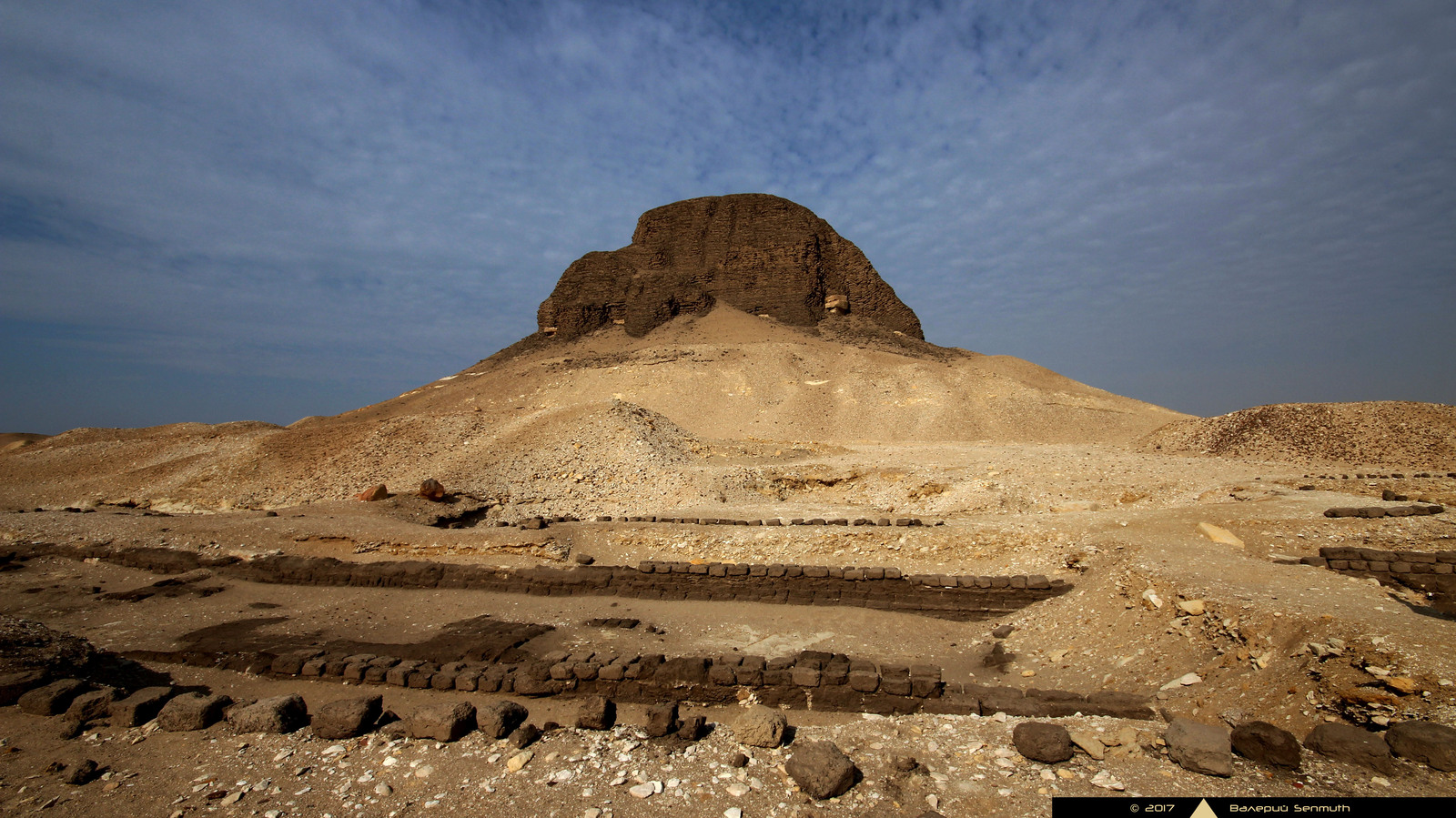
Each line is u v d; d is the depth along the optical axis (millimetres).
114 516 19484
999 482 21312
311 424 72375
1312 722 5973
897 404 60719
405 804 4941
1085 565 11797
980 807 4789
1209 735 5172
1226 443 32406
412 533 16031
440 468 24625
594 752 5703
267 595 13734
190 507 23562
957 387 62781
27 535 17391
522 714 6453
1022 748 5516
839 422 58312
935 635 10961
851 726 6539
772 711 6109
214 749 5949
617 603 12898
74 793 5234
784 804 4891
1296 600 7977
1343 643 6613
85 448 32219
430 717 6035
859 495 23828
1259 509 13031
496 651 10203
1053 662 9297
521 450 25562
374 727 6352
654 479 22625
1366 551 9562
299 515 18656
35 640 8648
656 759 5602
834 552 14102
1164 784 4934
